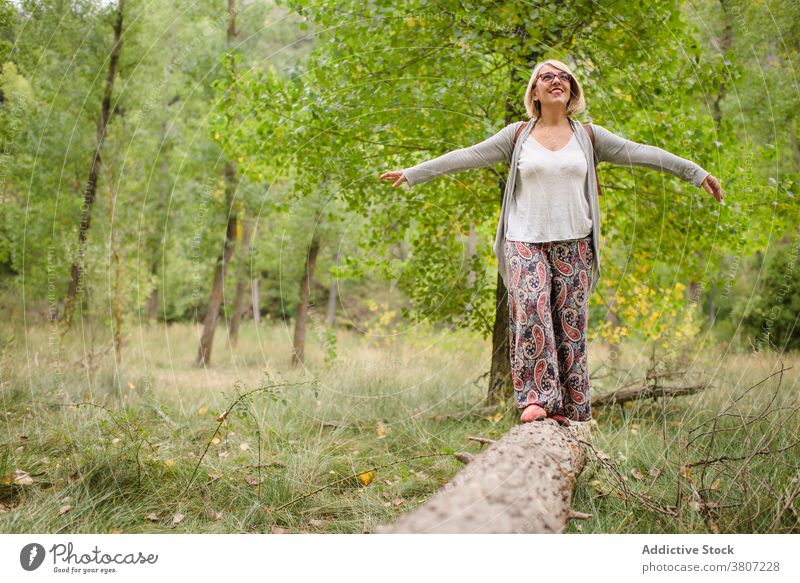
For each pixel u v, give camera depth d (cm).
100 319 884
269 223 1088
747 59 650
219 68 868
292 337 1242
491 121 465
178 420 467
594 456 288
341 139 514
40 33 723
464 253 567
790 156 715
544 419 271
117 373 582
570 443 254
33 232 853
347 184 546
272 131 542
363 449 411
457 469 355
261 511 310
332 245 995
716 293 962
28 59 723
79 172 860
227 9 866
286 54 849
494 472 201
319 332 927
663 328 627
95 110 833
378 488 336
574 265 288
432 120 480
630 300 575
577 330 290
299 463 363
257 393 507
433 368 644
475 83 474
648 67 459
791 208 469
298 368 856
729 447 345
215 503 322
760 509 265
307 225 955
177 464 356
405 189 539
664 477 319
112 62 816
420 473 355
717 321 993
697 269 538
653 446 365
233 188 992
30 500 305
